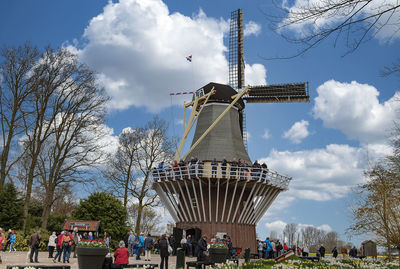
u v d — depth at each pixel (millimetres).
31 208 42312
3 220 28859
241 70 43188
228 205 31016
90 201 35000
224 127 35250
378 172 23062
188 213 30656
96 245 12703
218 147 34062
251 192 30281
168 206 31594
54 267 11820
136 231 36000
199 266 14477
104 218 34031
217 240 17344
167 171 31031
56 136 31953
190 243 27484
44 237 30062
